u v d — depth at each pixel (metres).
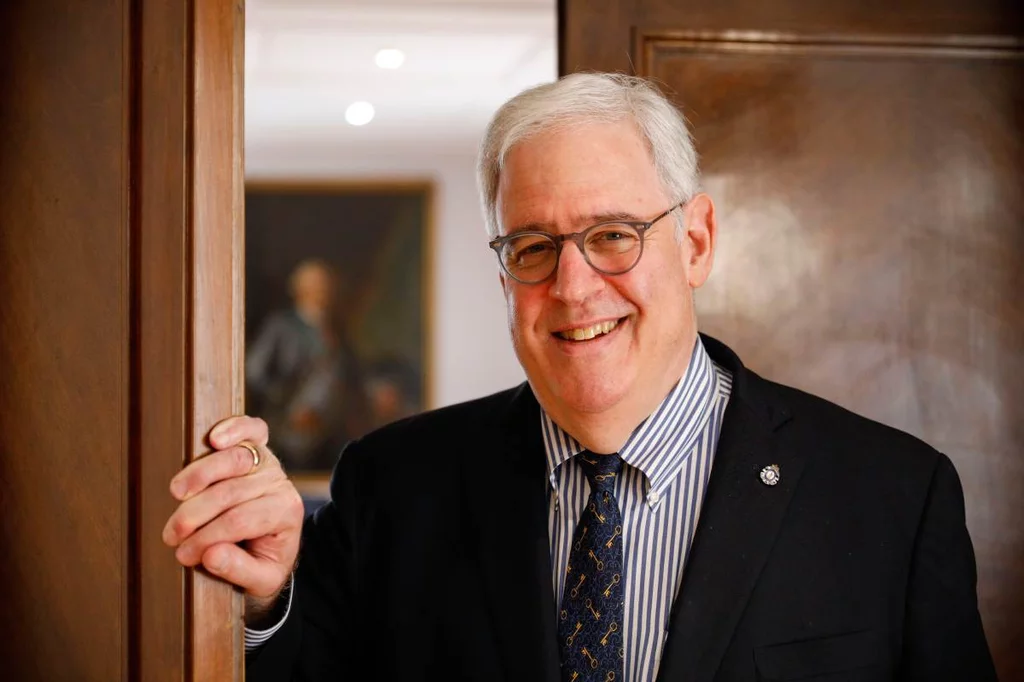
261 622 1.15
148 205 0.94
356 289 6.64
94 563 0.94
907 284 1.70
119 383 0.95
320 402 6.61
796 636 1.19
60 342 0.96
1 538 0.96
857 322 1.69
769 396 1.35
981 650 1.23
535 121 1.18
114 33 0.95
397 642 1.30
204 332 0.94
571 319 1.16
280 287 6.61
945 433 1.69
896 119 1.70
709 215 1.32
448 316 6.67
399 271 6.66
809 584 1.21
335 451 6.60
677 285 1.22
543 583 1.23
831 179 1.70
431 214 6.64
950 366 1.69
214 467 0.91
